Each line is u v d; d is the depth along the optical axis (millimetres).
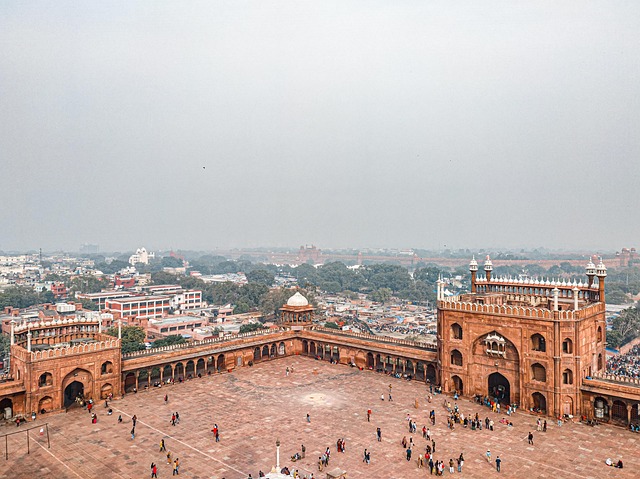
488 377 68625
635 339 154500
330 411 65188
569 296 73688
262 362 91062
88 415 62969
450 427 59250
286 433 57750
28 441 53438
